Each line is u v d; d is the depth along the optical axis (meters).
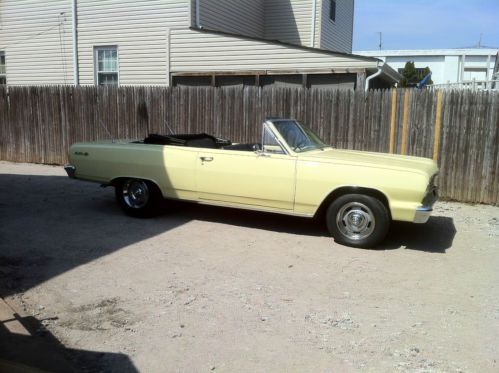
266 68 13.28
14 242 6.20
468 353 3.66
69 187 9.97
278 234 6.82
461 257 5.94
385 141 9.73
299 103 10.38
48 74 16.84
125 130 12.37
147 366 3.43
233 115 11.07
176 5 14.27
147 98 11.98
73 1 15.84
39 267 5.34
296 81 13.16
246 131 10.98
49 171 12.18
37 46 16.89
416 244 6.45
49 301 4.48
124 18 15.14
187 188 7.05
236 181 6.69
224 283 4.96
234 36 13.47
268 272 5.30
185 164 6.99
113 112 12.42
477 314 4.34
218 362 3.49
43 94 13.11
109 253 5.84
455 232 7.10
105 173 7.57
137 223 7.24
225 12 15.74
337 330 4.00
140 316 4.20
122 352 3.61
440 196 9.44
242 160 6.63
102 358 3.53
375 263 5.66
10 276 5.05
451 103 9.09
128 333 3.90
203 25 14.62
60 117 13.03
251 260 5.69
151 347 3.69
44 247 6.02
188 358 3.54
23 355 3.46
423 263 5.70
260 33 18.19
